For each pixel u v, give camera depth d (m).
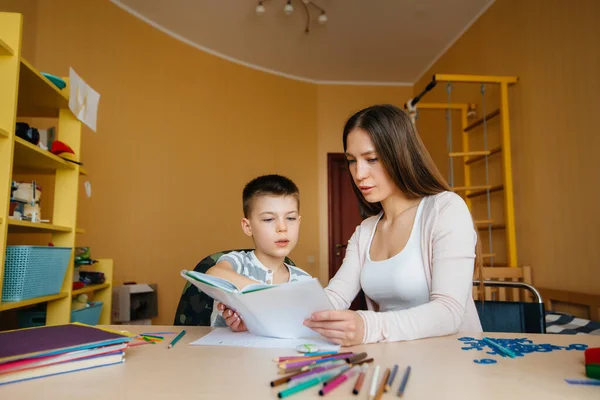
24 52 2.58
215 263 1.43
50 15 2.79
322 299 0.77
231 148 4.27
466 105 3.36
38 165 1.88
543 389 0.54
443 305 0.91
